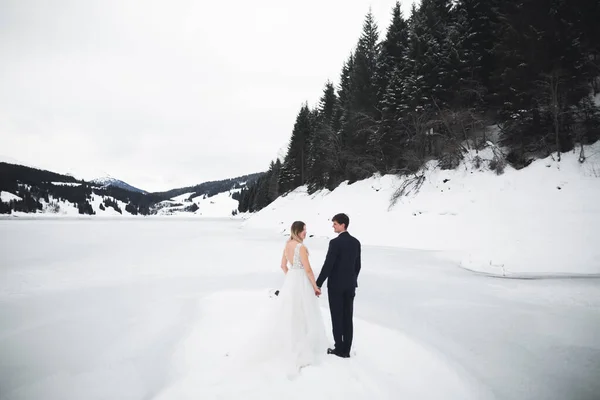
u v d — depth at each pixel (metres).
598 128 15.62
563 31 17.67
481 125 20.88
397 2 31.23
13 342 4.59
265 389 2.95
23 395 3.17
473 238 14.27
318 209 27.00
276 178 65.25
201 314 5.73
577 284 7.79
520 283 8.12
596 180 13.66
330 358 3.64
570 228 11.75
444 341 4.51
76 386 3.34
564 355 4.06
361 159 28.95
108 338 4.71
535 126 17.52
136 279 9.04
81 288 8.00
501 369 3.69
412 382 3.28
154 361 3.91
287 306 3.64
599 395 3.15
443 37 26.05
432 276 9.13
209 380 3.20
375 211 21.08
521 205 14.59
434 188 19.00
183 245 18.47
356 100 31.47
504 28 20.64
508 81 18.98
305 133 49.41
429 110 23.44
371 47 36.34
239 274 9.66
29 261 12.59
